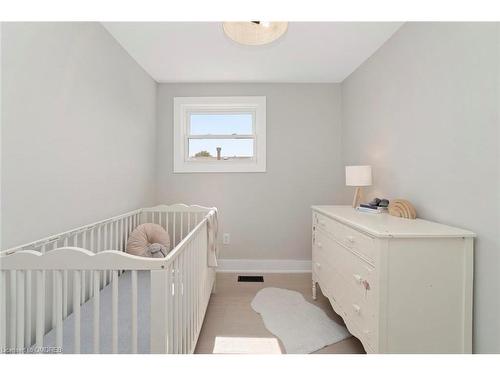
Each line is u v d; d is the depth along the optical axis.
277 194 3.09
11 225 1.23
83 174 1.73
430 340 1.26
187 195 3.08
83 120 1.73
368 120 2.44
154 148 3.00
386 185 2.14
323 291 2.12
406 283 1.25
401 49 1.93
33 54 1.33
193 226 2.79
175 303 1.10
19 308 0.94
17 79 1.25
